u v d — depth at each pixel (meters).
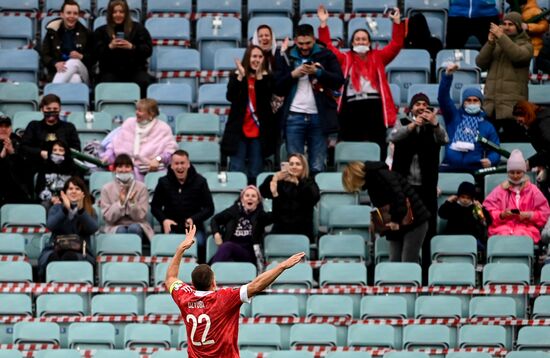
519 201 78.69
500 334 74.25
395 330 74.81
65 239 76.69
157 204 78.88
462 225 78.06
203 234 78.81
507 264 76.44
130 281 76.44
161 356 72.00
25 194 80.44
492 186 80.69
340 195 80.25
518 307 76.56
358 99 82.94
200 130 84.25
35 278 78.38
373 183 76.00
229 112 82.62
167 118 86.25
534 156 80.81
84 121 83.94
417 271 75.94
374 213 76.12
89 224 77.06
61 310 75.25
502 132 84.56
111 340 73.88
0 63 89.12
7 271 76.12
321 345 73.75
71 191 76.81
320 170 81.56
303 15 91.38
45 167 80.00
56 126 81.31
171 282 61.00
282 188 77.62
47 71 88.75
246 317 75.38
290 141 81.62
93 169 82.38
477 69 87.81
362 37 83.06
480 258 78.31
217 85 86.19
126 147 81.56
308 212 77.75
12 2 93.69
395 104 86.38
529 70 86.69
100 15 93.06
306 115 81.62
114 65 86.81
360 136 83.12
